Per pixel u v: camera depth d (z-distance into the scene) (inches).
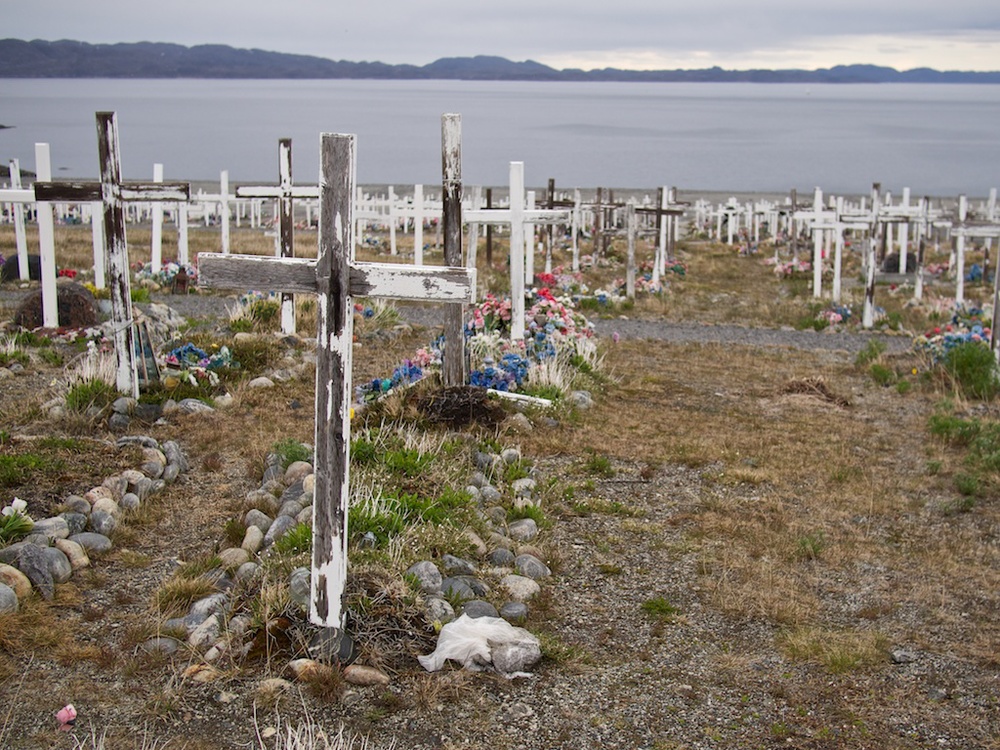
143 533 271.6
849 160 4566.9
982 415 479.5
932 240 1695.4
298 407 404.5
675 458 382.9
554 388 445.4
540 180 3380.9
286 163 562.6
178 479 313.0
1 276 782.5
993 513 336.8
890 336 760.3
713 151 5103.3
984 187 3289.9
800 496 347.6
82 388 368.5
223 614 217.5
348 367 202.5
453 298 205.6
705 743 188.2
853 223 964.6
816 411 487.5
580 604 250.8
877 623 246.4
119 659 204.1
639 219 1705.2
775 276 1208.8
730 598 255.9
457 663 207.5
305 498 281.1
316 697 193.0
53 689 192.9
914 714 201.2
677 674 215.2
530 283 899.4
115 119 363.9
